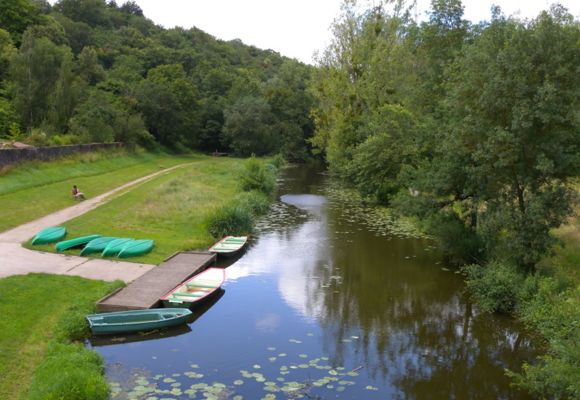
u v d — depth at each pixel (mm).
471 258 20953
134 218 25891
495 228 16984
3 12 68312
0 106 46125
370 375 11805
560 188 15898
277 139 85812
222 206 27656
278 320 15016
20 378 9977
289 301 16766
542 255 17359
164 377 11039
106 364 11570
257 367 11797
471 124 16859
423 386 11414
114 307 14062
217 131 84500
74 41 92938
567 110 15312
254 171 40969
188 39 137375
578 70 15102
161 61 101875
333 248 24219
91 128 49750
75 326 12516
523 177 16391
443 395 11047
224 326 14352
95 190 33156
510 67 15477
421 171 23062
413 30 28141
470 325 15180
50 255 18188
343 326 14805
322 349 13102
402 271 20609
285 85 96250
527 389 11281
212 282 17078
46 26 75312
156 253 20188
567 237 21781
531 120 15047
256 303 16406
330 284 18766
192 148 83062
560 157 15430
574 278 16547
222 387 10688
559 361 10008
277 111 90188
